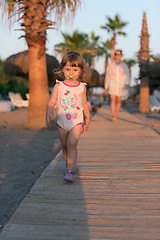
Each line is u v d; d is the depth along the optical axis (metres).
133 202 2.42
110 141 5.26
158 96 31.86
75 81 2.83
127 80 8.08
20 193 2.91
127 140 5.36
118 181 2.96
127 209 2.28
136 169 3.40
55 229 1.94
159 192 2.66
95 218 2.11
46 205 2.33
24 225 1.98
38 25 6.79
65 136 2.91
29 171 3.66
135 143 5.05
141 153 4.23
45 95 7.41
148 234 1.89
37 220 2.06
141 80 14.73
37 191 2.63
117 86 8.09
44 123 7.43
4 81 19.08
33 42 6.98
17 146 5.25
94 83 20.17
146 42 14.52
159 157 3.97
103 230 1.94
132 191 2.68
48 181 2.91
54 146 5.23
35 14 6.71
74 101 2.78
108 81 8.19
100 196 2.54
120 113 12.80
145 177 3.10
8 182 3.24
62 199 2.46
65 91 2.79
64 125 2.80
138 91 28.44
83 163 3.66
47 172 3.21
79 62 2.69
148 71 14.59
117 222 2.06
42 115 7.42
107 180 2.99
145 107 14.63
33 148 5.07
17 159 4.29
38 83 7.29
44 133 6.82
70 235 1.86
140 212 2.23
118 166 3.52
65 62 2.70
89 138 5.61
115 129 6.95
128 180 3.00
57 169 3.33
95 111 14.49
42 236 1.84
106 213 2.21
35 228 1.94
